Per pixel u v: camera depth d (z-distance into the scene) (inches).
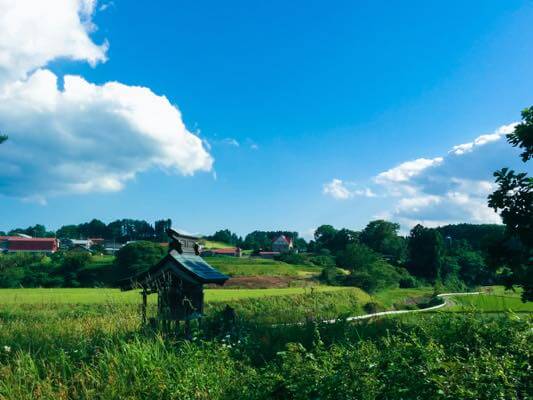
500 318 265.9
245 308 1176.8
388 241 4889.3
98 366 252.4
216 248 5787.4
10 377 239.0
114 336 329.4
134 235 7155.5
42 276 2534.5
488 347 226.8
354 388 181.9
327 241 5861.2
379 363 200.5
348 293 1731.1
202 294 429.1
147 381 228.2
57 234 7436.0
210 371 246.5
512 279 473.4
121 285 427.5
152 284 425.4
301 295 1402.6
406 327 319.3
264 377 221.8
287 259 3855.8
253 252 5777.6
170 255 418.9
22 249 5068.9
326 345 313.1
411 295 2652.6
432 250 3801.7
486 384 167.6
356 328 345.1
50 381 231.6
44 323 436.8
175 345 329.4
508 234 493.0
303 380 201.5
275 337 337.7
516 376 179.0
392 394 176.1
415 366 184.7
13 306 732.0
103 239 6983.3
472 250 4133.9
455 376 171.9
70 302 896.3
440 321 277.3
